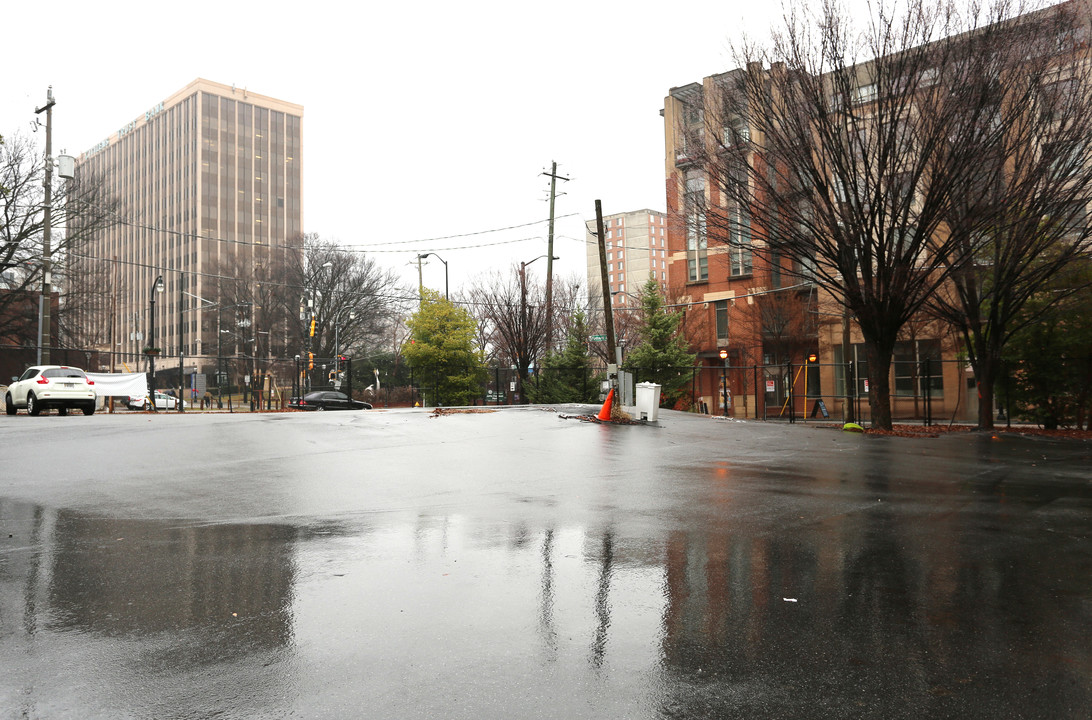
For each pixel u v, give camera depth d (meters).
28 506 8.20
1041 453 14.27
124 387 32.97
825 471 11.44
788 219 18.52
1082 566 5.89
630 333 48.41
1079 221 18.25
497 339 44.88
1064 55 16.45
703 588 5.25
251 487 9.48
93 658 3.90
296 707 3.34
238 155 116.88
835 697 3.50
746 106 18.55
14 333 42.94
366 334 65.19
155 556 6.08
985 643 4.22
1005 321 20.06
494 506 8.32
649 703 3.41
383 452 13.07
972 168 16.62
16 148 34.47
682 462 12.35
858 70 19.16
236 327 67.38
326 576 5.51
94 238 44.34
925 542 6.71
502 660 3.90
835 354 37.34
